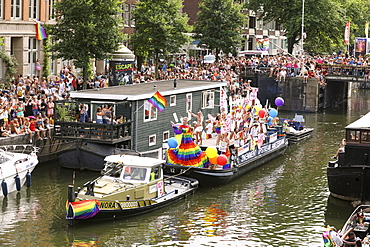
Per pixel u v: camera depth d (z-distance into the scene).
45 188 41.66
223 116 46.06
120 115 46.38
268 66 94.25
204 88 55.09
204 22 98.12
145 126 47.47
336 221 37.25
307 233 35.12
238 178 46.72
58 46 59.28
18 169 40.69
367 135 39.88
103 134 45.03
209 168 43.28
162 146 47.97
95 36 58.47
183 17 78.81
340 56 109.31
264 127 51.66
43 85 55.41
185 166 42.78
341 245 29.62
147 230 34.62
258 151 50.50
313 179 46.97
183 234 34.28
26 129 46.41
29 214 36.44
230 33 96.94
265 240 33.88
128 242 32.84
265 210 38.97
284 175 48.03
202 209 38.72
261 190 43.50
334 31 102.19
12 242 32.12
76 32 58.62
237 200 40.91
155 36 75.88
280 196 42.09
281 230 35.50
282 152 55.88
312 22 100.25
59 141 50.00
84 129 45.41
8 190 40.09
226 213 38.16
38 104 49.16
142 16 75.38
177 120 51.28
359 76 87.88
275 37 147.38
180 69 81.12
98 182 36.59
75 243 32.38
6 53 61.47
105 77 68.25
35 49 68.31
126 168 37.47
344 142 43.72
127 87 52.03
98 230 34.25
